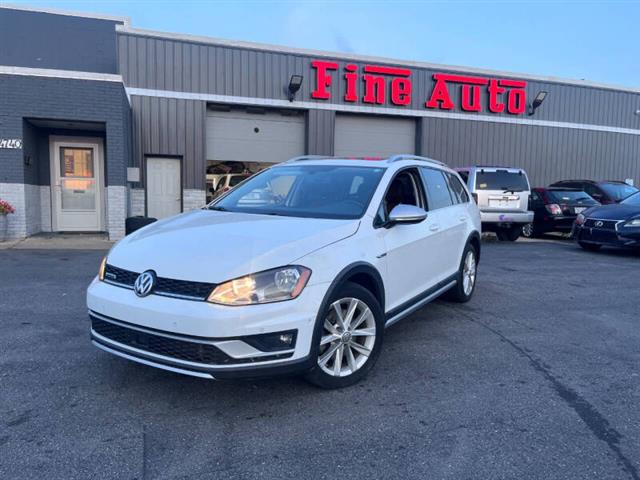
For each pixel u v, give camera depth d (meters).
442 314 6.02
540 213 14.41
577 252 11.69
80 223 13.52
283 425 3.32
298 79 14.90
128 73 13.99
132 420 3.35
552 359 4.60
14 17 15.61
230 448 3.04
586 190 16.08
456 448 3.08
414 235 4.77
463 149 17.47
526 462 2.94
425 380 4.07
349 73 15.90
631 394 3.88
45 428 3.23
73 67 14.66
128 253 3.71
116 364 4.25
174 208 14.70
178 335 3.20
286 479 2.76
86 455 2.95
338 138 16.44
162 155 14.41
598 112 19.47
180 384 3.89
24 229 11.62
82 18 16.19
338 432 3.24
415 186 5.22
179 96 14.41
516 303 6.62
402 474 2.81
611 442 3.18
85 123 11.92
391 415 3.47
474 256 6.79
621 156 20.05
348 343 3.83
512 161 18.22
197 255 3.42
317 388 3.84
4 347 4.62
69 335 4.97
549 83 18.53
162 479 2.74
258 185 5.09
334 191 4.60
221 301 3.17
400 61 16.41
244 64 14.91
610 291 7.43
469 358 4.57
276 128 15.77
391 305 4.42
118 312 3.42
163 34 14.17
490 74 17.55
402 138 17.06
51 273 7.99
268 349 3.26
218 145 15.27
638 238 10.41
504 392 3.87
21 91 11.09
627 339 5.22
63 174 13.29
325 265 3.55
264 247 3.44
